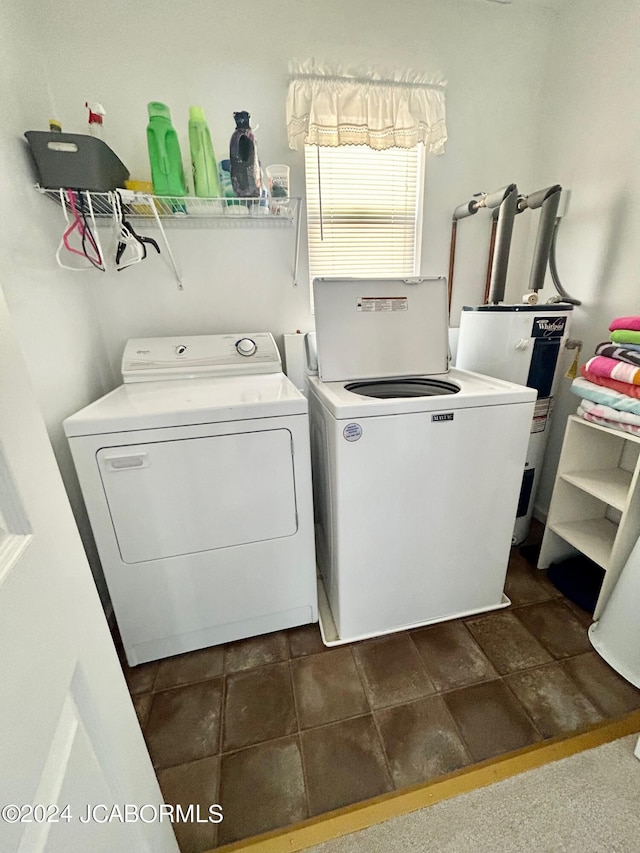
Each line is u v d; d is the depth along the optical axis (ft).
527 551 6.18
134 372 5.24
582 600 5.08
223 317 6.04
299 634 4.85
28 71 4.22
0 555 1.26
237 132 4.43
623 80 4.90
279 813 3.12
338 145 5.33
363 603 4.57
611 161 5.16
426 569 4.61
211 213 5.14
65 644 1.56
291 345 6.16
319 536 5.83
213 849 2.92
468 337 5.90
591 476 5.21
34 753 1.26
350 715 3.85
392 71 5.29
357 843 2.91
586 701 3.92
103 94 4.83
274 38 5.04
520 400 4.17
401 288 5.49
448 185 6.19
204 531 4.09
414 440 3.99
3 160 3.63
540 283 5.65
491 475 4.38
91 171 4.06
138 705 4.02
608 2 4.94
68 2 4.49
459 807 3.10
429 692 4.06
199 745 3.63
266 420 3.93
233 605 4.49
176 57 4.88
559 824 2.96
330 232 6.19
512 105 6.03
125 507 3.80
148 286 5.65
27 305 3.84
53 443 4.10
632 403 4.19
